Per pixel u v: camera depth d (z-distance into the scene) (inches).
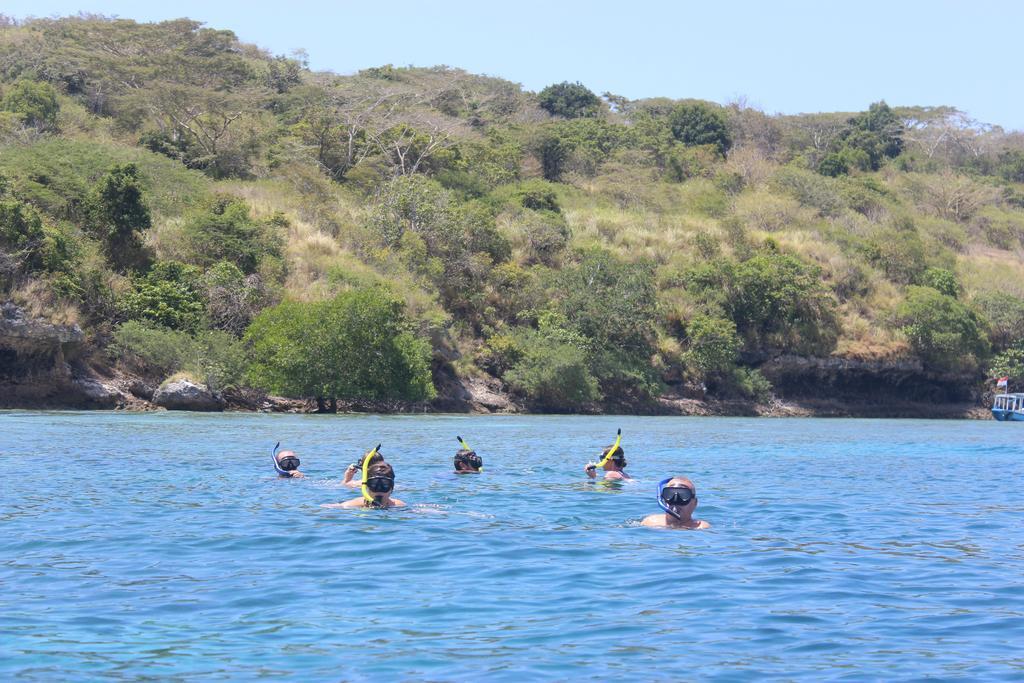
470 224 3275.1
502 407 2859.3
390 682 359.6
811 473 1087.6
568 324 3129.9
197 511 705.0
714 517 724.7
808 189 4881.9
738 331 3474.4
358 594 479.5
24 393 2235.5
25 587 485.7
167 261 2647.6
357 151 4033.0
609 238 3777.1
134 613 443.5
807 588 500.4
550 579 512.1
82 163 2942.9
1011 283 4224.9
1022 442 1809.8
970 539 646.5
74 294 2357.3
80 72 4202.8
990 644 410.9
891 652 399.5
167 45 4345.5
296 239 3041.3
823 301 3609.7
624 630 425.7
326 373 2444.6
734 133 6407.5
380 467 731.4
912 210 5285.4
